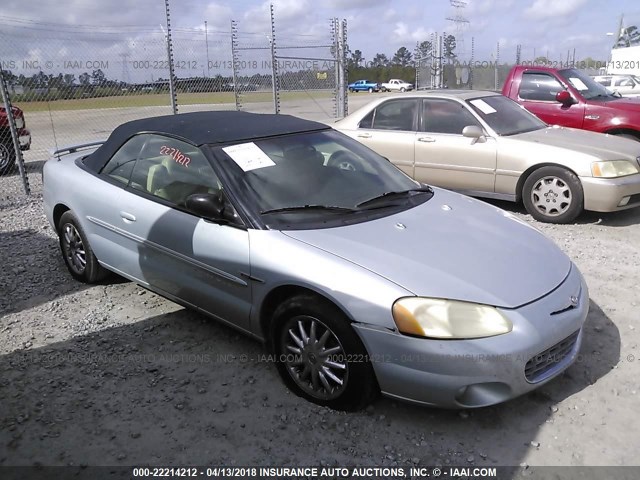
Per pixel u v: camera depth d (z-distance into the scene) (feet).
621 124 27.91
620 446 9.30
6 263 17.98
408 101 24.95
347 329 9.62
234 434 9.71
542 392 10.75
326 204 11.84
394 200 12.70
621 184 20.44
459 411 10.19
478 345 9.02
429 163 24.08
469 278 9.79
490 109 23.79
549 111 29.86
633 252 18.47
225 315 11.77
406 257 10.16
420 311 9.11
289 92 48.44
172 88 32.42
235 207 11.36
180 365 11.85
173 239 12.31
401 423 9.93
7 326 13.70
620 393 10.68
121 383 11.24
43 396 10.82
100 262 15.02
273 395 10.81
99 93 33.06
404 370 9.23
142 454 9.24
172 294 12.99
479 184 23.13
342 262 9.90
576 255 18.20
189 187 12.34
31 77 29.48
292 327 10.52
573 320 10.10
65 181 15.61
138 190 13.53
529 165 21.67
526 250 11.16
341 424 9.92
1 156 34.12
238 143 12.72
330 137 14.28
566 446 9.32
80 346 12.69
